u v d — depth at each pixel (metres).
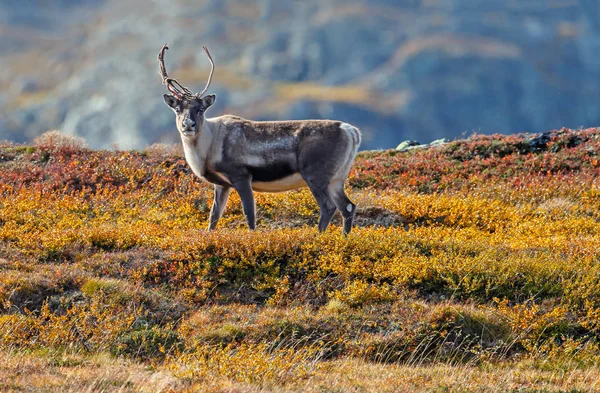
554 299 62.22
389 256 67.19
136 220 79.88
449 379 52.31
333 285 63.75
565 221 82.06
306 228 73.00
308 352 55.72
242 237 67.69
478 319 59.62
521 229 79.12
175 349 55.84
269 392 47.97
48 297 60.75
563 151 102.69
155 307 60.81
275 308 61.12
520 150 105.19
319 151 68.81
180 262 65.44
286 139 69.38
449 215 82.62
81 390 47.12
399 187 95.50
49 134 102.62
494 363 56.72
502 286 63.72
